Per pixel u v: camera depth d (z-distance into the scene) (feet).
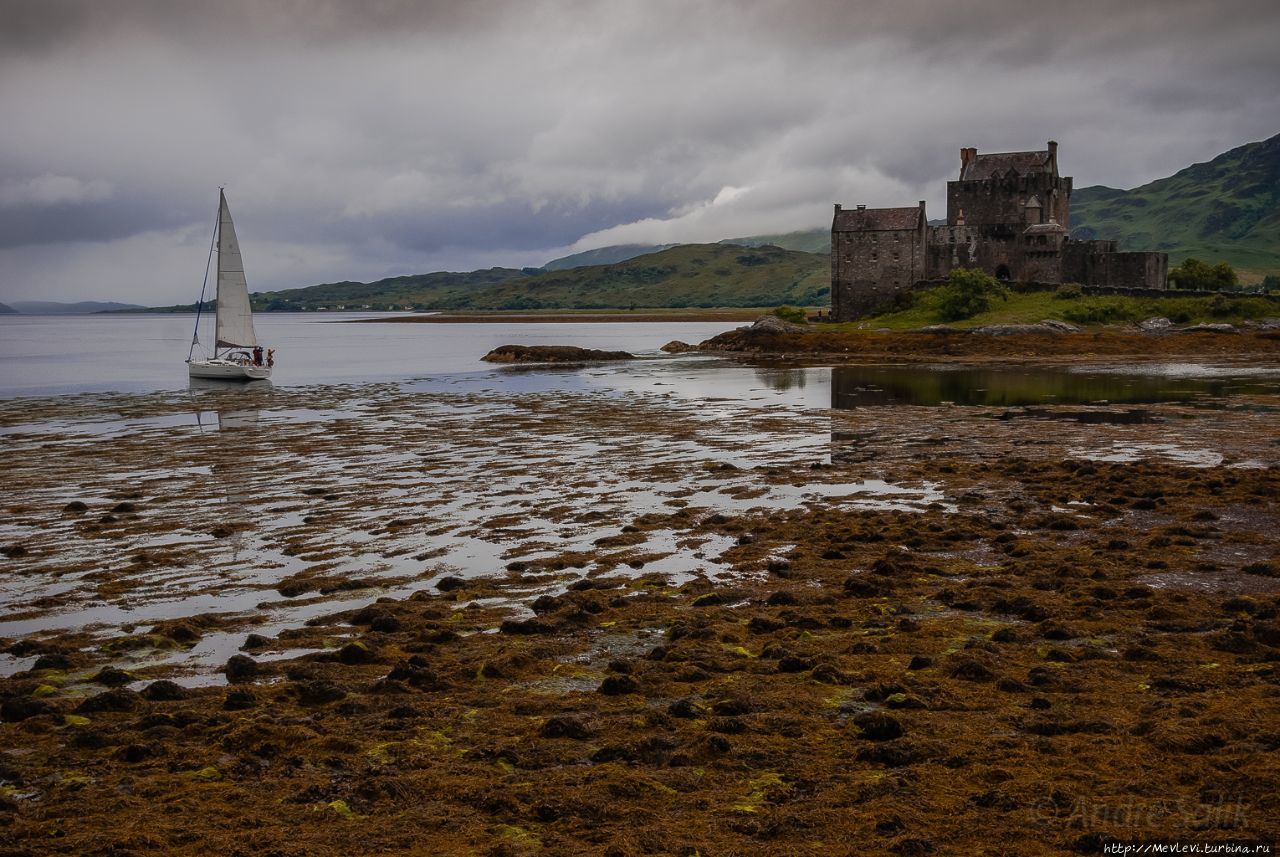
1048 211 393.91
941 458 114.01
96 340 597.52
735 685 44.80
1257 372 235.40
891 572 64.44
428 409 175.22
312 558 72.33
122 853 30.86
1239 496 85.51
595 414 162.30
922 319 350.43
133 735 40.73
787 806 33.37
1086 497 87.92
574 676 47.32
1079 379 220.43
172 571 69.31
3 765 37.55
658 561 70.49
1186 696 41.86
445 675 46.93
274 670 49.11
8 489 100.99
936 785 34.47
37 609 61.00
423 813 33.58
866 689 44.16
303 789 35.22
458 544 76.18
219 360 249.96
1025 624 53.31
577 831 32.27
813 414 158.81
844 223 391.65
